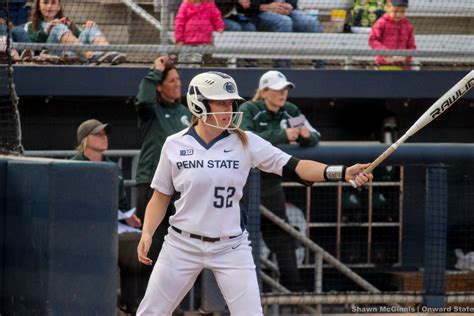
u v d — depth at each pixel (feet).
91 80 104.63
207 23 106.22
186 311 90.84
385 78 111.24
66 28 105.81
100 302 69.82
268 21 113.91
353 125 117.91
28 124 109.09
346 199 107.65
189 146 62.59
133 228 90.38
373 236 108.27
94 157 89.40
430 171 93.61
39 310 69.67
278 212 97.50
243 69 108.17
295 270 99.14
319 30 116.26
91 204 69.62
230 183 62.13
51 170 68.54
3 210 73.82
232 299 62.59
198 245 62.54
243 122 92.79
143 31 116.26
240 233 63.05
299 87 109.40
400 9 113.19
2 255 73.87
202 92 61.57
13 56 103.71
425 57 115.34
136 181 93.09
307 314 97.50
